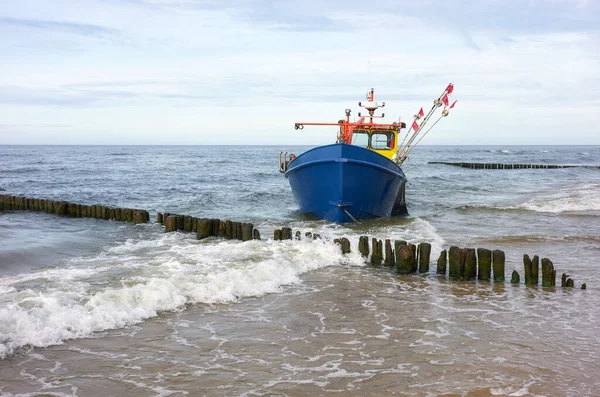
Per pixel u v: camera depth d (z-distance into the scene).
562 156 125.75
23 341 7.80
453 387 6.79
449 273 12.70
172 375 7.04
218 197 30.03
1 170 54.97
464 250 12.56
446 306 10.40
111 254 13.97
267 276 11.74
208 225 16.44
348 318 9.52
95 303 9.17
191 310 9.69
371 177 18.36
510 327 9.20
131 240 16.22
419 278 12.61
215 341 8.24
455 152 165.50
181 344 8.09
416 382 6.93
